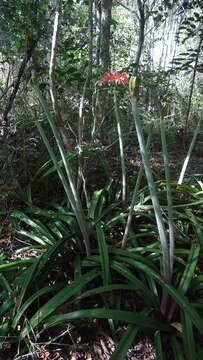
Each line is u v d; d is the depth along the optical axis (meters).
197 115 7.42
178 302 1.58
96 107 3.17
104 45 4.68
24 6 3.52
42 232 2.33
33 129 3.55
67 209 2.71
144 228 2.57
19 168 3.06
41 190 3.08
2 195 2.59
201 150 5.56
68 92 3.83
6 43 3.95
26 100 3.71
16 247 2.45
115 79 1.83
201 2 5.23
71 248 2.30
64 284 1.91
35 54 3.66
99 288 1.74
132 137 3.92
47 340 1.75
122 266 1.93
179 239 2.33
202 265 2.15
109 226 2.44
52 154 1.81
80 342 1.75
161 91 5.30
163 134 1.50
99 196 2.74
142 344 1.73
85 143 3.29
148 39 10.18
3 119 3.41
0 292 1.95
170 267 1.66
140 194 2.89
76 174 2.86
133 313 1.64
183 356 1.54
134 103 1.41
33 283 1.92
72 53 3.60
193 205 2.69
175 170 4.36
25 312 1.84
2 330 1.71
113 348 1.72
